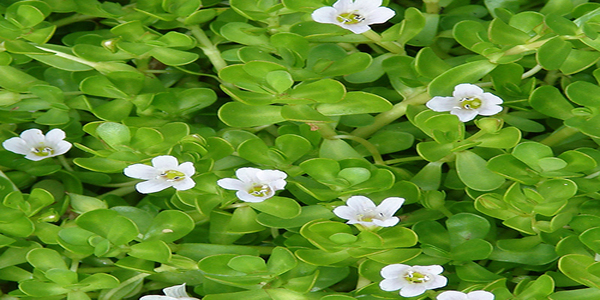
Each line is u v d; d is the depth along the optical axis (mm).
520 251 360
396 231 355
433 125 363
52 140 371
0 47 376
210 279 360
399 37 375
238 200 366
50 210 364
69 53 379
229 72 364
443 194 367
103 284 358
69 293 358
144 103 373
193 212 367
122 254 363
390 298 354
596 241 353
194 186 363
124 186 379
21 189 378
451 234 361
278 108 368
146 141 365
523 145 358
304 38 373
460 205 367
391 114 377
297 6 379
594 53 373
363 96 366
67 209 372
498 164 363
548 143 376
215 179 364
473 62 368
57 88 372
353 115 376
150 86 378
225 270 355
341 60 375
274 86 360
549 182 359
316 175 361
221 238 365
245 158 365
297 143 365
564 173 358
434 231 362
